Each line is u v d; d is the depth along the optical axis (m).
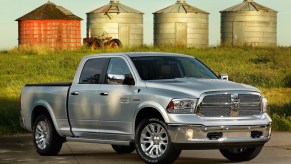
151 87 12.88
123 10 85.62
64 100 14.54
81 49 72.94
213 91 12.48
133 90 13.10
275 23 87.44
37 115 15.39
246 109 12.76
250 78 41.56
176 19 85.62
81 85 14.25
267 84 40.03
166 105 12.44
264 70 49.09
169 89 12.62
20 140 17.36
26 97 15.55
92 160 13.82
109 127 13.59
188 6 86.94
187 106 12.39
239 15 86.31
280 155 14.23
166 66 13.52
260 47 74.31
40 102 15.07
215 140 12.34
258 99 12.90
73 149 15.80
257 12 86.00
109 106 13.53
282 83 40.31
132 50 70.94
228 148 12.59
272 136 17.77
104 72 13.91
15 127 19.31
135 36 86.38
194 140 12.26
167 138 12.39
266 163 13.09
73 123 14.34
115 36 85.62
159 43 84.38
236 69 49.94
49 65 53.56
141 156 12.81
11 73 47.75
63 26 80.06
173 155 12.44
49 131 14.77
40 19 79.44
